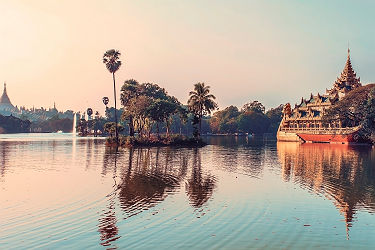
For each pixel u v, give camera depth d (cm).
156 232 2114
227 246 1902
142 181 3922
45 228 2173
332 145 12900
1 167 5159
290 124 17875
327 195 3203
